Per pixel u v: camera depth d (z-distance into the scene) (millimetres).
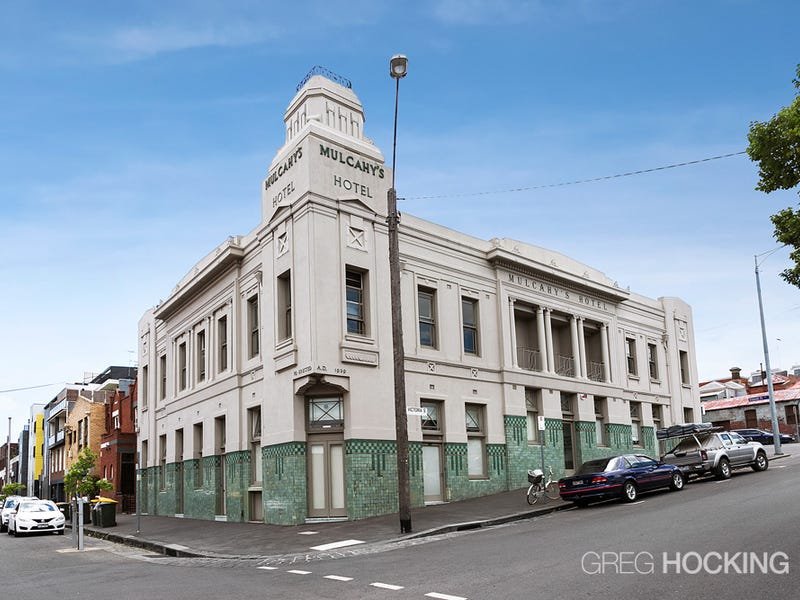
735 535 12266
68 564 17188
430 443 24891
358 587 10625
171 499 32156
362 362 22641
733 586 8781
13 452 103438
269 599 10156
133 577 13648
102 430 48750
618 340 35312
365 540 17125
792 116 11633
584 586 9359
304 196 22766
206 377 29641
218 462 27922
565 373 31844
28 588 12922
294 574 12586
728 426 59969
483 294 28234
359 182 24109
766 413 58094
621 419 34000
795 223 11953
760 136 12109
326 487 22031
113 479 42062
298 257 22891
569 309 32219
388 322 23875
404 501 17859
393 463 22797
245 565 14836
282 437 22672
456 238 27641
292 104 25422
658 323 39156
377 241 24219
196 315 31188
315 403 22641
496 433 27312
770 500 16719
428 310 26234
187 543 19750
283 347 23047
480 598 9148
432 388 25188
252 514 25156
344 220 23328
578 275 32531
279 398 23156
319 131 23328
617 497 21734
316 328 21812
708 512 15711
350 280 23516
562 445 29969
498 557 12312
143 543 21047
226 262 27703
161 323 35812
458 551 13641
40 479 71875
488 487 26375
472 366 26938
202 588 11609
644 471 22016
